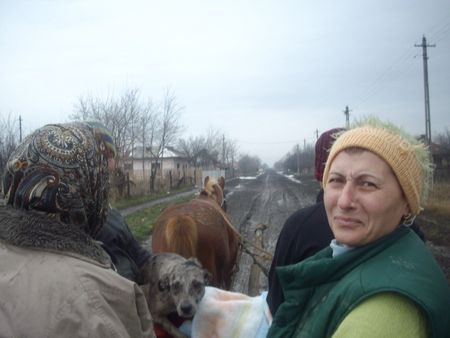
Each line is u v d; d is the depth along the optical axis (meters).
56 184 1.83
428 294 1.47
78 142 1.94
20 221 1.78
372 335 1.43
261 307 2.90
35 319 1.60
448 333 1.52
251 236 14.12
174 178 46.47
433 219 16.33
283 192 36.75
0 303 1.63
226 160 83.44
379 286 1.50
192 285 3.32
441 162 36.50
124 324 1.79
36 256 1.74
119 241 3.42
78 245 1.83
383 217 1.69
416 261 1.60
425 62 30.50
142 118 35.56
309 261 1.86
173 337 3.35
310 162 102.12
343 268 1.71
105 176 2.11
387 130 1.81
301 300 1.84
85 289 1.68
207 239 4.87
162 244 4.73
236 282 8.70
